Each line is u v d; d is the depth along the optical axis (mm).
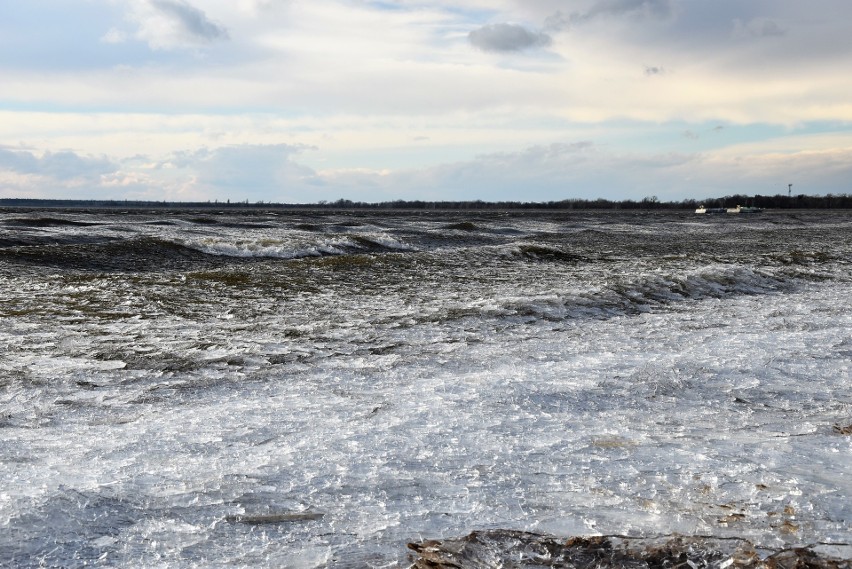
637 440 7512
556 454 6961
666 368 10961
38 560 4621
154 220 64188
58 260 26969
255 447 7188
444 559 4633
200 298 18953
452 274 26125
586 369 10969
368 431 7684
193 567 4625
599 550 4812
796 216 131375
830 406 9227
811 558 4598
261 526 5258
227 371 11008
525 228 68375
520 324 15453
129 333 14055
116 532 5098
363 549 4895
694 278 22328
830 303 19344
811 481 6180
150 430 7816
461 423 8039
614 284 20578
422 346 13062
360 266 26969
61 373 10719
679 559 4672
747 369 11023
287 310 17297
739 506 5625
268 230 55344
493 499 5793
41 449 7102
